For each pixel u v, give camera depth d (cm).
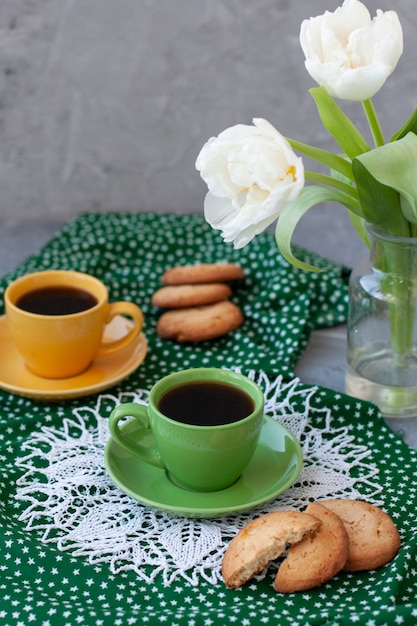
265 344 104
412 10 118
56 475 87
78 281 99
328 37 80
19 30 118
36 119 123
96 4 118
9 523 83
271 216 79
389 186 82
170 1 118
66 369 96
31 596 77
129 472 86
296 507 84
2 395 96
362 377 94
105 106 123
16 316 94
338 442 91
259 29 119
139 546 82
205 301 105
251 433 83
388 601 76
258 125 79
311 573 77
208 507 83
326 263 113
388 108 124
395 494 86
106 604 77
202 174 80
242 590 78
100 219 120
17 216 129
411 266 89
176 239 116
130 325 103
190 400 85
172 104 123
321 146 126
